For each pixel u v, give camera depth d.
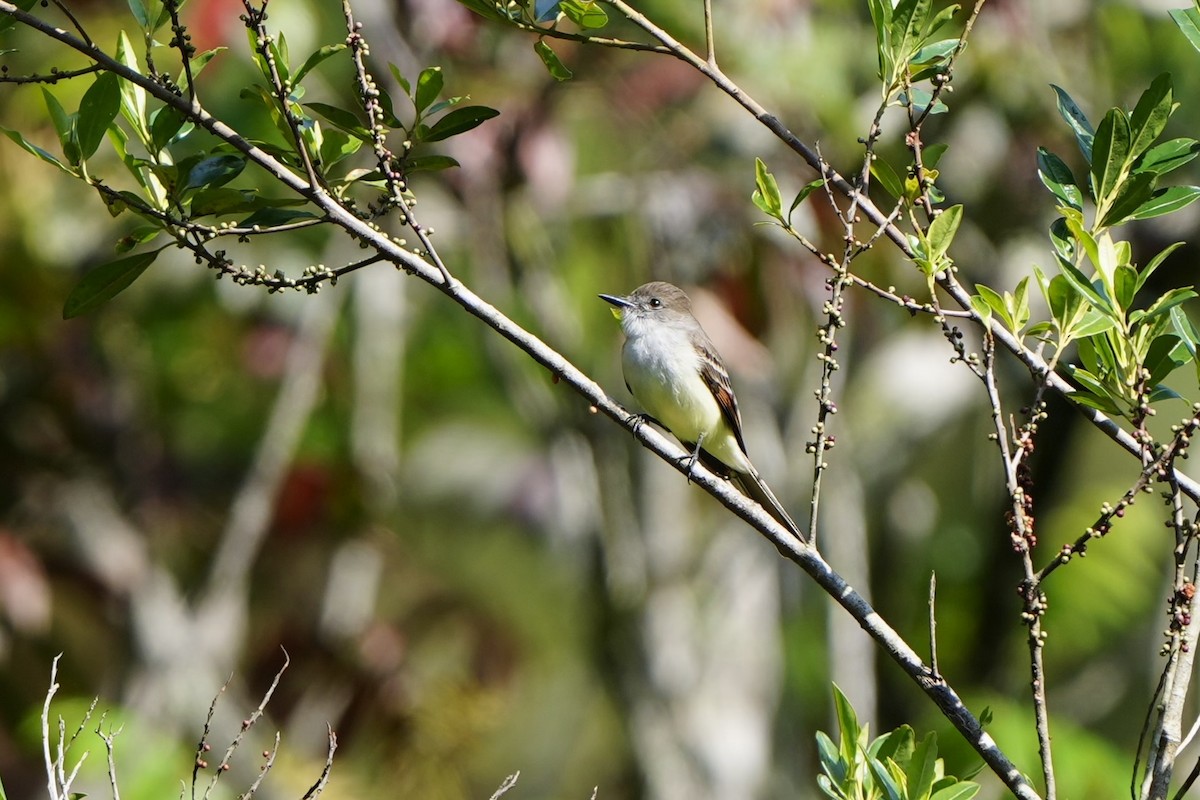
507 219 14.05
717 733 15.27
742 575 16.02
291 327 15.31
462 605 16.03
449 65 13.23
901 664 5.88
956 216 6.05
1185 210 14.00
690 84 13.52
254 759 13.45
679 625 15.45
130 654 14.23
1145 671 15.98
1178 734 5.48
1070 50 15.38
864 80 13.97
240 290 15.31
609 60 13.62
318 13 13.07
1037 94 14.63
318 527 15.27
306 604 15.00
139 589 14.55
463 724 14.74
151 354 15.47
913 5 6.23
